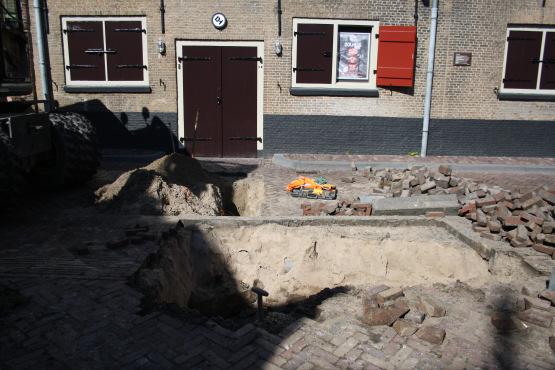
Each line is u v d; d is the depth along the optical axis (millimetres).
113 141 11031
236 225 5918
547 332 3658
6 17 6246
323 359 3207
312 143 11094
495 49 10883
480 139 11227
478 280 4859
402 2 10516
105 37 10586
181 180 7562
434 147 11234
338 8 10453
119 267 4574
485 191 6875
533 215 5711
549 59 10984
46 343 3312
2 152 5445
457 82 10992
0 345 3283
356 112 10977
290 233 5805
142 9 10391
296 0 10359
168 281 4598
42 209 6520
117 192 6773
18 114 6379
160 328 3533
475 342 3498
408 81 10672
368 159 10578
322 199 7512
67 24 10531
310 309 4062
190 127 10992
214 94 10844
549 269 4742
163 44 10531
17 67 6477
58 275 4375
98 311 3746
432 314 3898
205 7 10391
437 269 5359
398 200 6535
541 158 11227
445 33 10734
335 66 10766
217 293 5457
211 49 10633
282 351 3289
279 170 9781
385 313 3695
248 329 3547
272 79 10750
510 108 11141
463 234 5637
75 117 7719
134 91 10766
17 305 3805
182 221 5863
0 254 4852
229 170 9625
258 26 10492
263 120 10953
